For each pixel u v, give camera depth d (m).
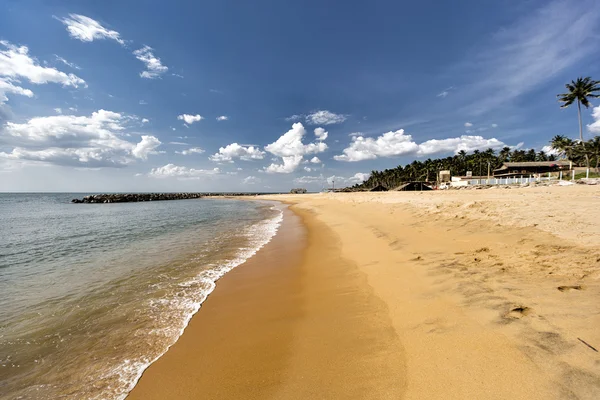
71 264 10.55
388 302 5.73
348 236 13.82
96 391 4.00
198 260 10.84
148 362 4.61
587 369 2.95
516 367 3.21
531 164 58.16
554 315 4.06
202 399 3.71
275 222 24.00
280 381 3.86
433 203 19.42
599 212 9.87
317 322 5.43
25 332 5.62
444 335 4.15
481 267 6.65
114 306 6.75
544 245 7.54
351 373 3.78
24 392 4.04
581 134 45.25
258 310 6.29
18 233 18.16
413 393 3.19
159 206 54.88
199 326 5.71
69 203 68.25
